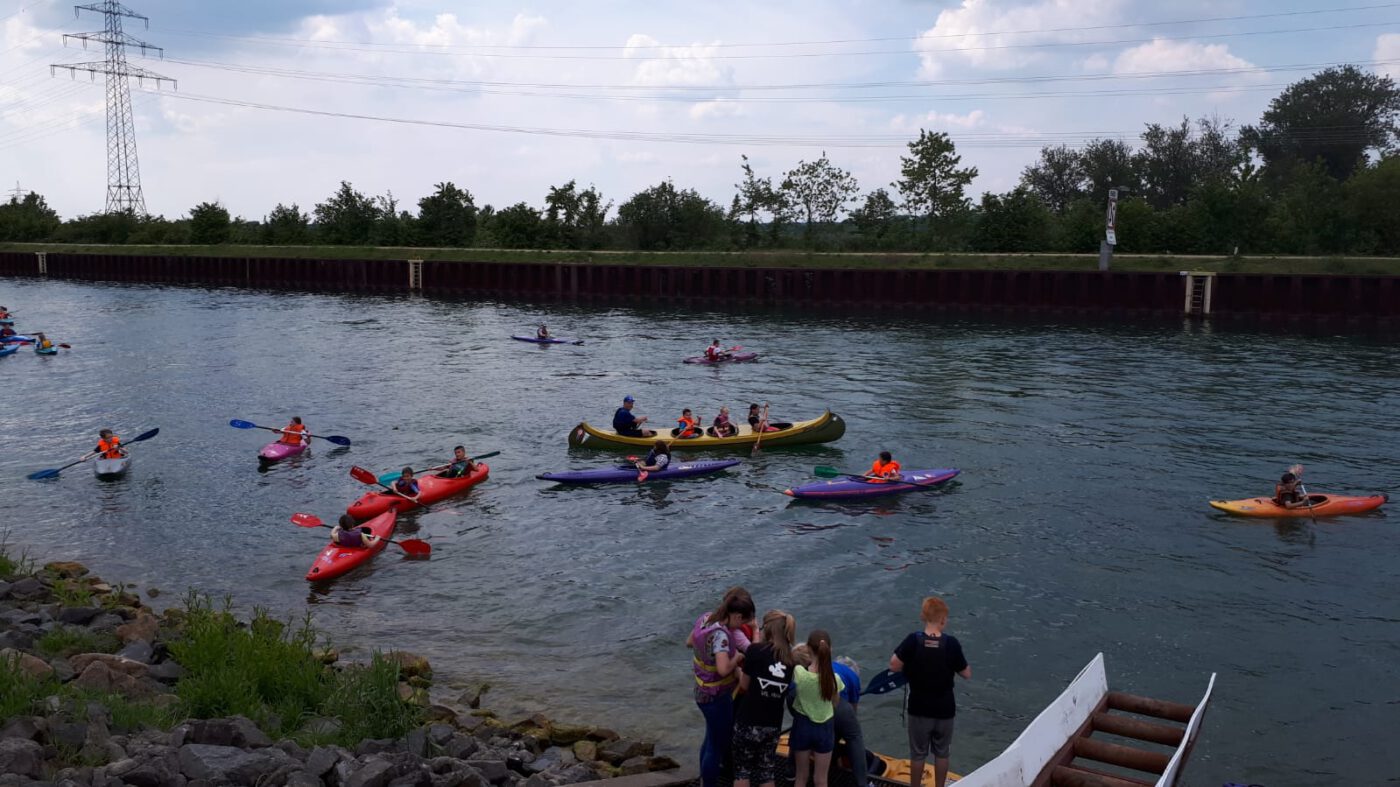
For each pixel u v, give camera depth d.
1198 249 70.25
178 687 11.03
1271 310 56.56
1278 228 69.50
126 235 108.44
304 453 26.39
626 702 12.95
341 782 8.86
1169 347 46.38
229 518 20.84
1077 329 53.59
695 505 21.77
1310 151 101.19
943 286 63.72
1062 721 10.34
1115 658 14.35
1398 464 25.09
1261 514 20.88
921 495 22.48
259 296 77.25
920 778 8.95
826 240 85.81
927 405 32.84
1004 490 22.89
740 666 8.18
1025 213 74.94
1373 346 46.53
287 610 15.99
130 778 8.27
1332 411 31.52
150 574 17.61
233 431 29.09
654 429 27.44
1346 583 17.20
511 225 89.38
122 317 61.16
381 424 30.09
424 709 11.82
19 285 87.81
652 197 88.38
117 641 13.14
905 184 80.75
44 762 8.34
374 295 78.19
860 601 16.42
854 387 36.25
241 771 8.76
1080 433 28.62
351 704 10.99
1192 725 10.34
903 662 8.87
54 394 34.97
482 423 30.28
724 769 9.12
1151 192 103.00
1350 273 57.66
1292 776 11.32
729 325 56.62
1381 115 100.75
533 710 12.67
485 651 14.52
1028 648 14.66
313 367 41.12
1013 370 39.84
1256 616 15.84
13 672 9.73
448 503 21.88
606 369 40.59
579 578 17.42
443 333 53.03
